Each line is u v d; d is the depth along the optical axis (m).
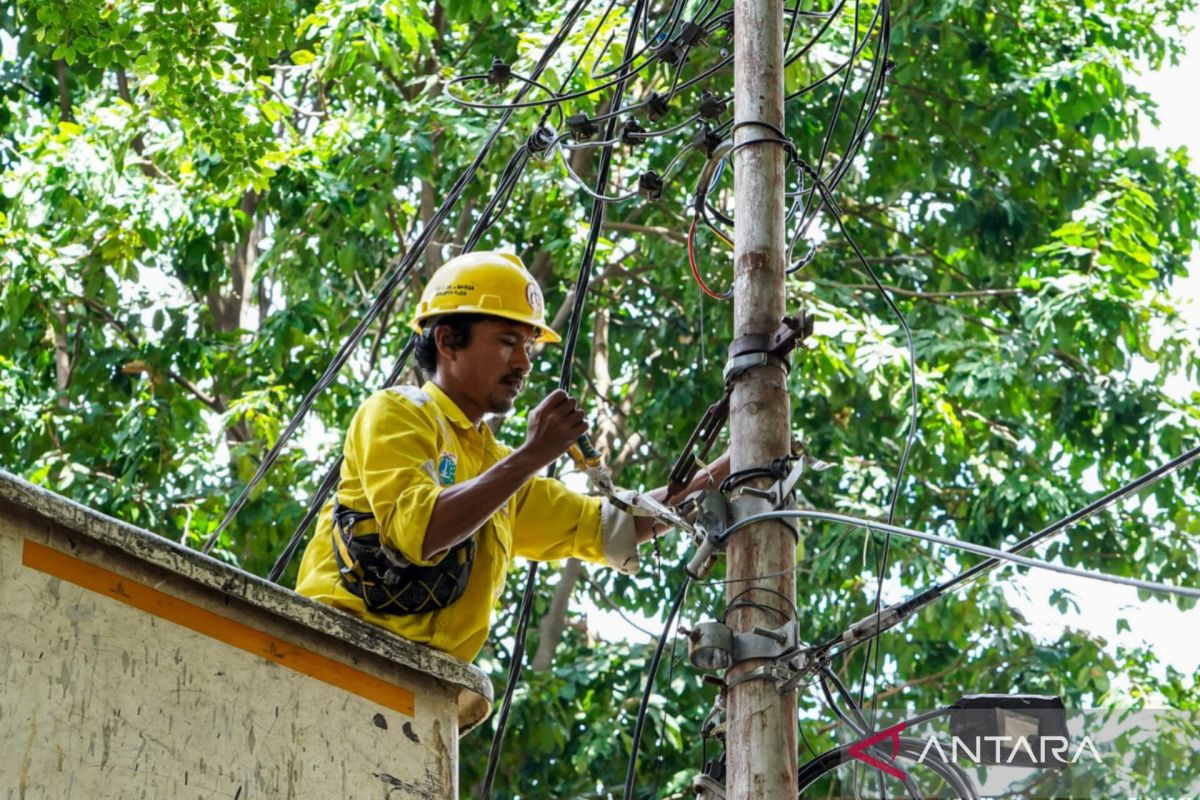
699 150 5.83
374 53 11.32
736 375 4.95
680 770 11.99
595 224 7.00
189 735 3.63
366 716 3.92
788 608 4.68
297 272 12.39
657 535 5.02
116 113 11.99
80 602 3.58
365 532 4.30
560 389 4.22
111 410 12.59
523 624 6.51
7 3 13.12
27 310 12.36
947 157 13.70
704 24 6.79
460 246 13.25
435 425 4.47
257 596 3.80
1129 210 13.12
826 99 13.34
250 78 10.71
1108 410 12.98
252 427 12.98
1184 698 12.25
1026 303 13.42
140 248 12.41
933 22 13.34
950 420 12.29
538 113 11.68
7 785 3.36
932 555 12.62
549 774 12.14
